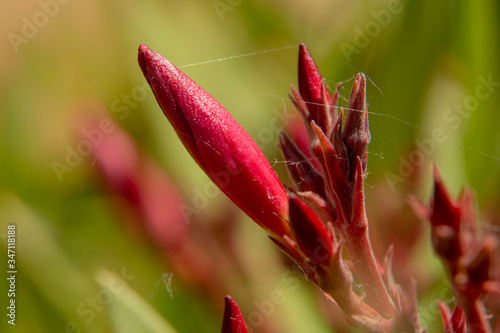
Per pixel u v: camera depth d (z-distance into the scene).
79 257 0.20
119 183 0.19
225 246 0.19
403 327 0.15
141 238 0.20
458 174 0.20
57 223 0.21
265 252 0.20
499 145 0.20
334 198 0.15
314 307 0.19
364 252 0.15
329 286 0.15
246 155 0.16
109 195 0.20
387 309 0.15
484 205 0.19
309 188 0.15
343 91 0.20
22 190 0.21
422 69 0.20
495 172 0.20
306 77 0.16
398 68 0.20
